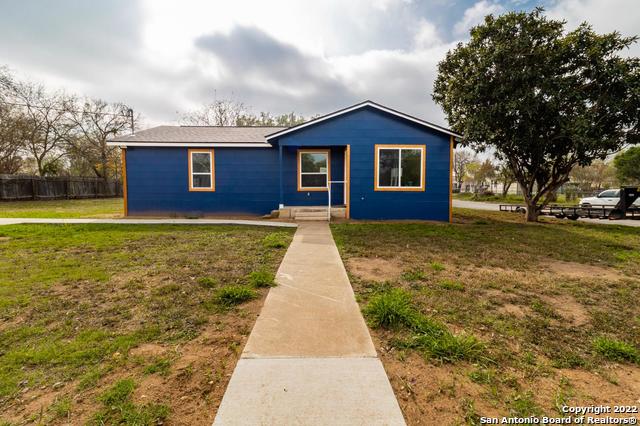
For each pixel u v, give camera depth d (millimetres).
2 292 3328
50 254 5031
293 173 11016
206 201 10930
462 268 4516
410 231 7766
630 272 4406
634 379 1995
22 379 1884
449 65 11539
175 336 2443
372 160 9984
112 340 2365
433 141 10008
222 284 3654
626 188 11203
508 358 2199
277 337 2391
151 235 6770
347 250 5535
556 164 10641
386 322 2627
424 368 2053
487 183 43094
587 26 9195
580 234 7801
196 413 1615
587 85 9445
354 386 1822
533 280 3975
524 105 9211
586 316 2930
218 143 10641
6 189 18266
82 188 23234
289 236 6852
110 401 1690
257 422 1525
